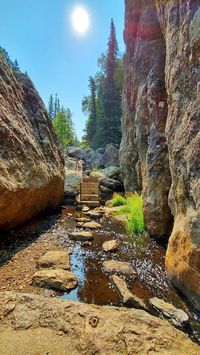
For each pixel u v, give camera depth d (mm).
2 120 6105
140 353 2221
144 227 7449
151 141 7234
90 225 8188
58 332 2426
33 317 2619
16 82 8570
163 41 8031
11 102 7297
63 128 46000
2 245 5719
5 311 2680
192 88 4102
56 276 4117
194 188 3564
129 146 13164
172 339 2463
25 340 2305
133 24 11797
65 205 12727
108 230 7855
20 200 6445
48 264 4742
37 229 7473
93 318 2639
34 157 7559
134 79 11164
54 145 10711
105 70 35125
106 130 31844
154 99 7277
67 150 35500
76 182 14883
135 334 2459
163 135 6781
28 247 5801
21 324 2510
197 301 3381
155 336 2465
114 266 4863
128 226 8016
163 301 3592
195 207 3600
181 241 3938
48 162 9070
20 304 2816
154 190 6738
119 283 4105
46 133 9750
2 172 5484
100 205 13172
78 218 9320
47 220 8961
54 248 5895
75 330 2457
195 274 3443
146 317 2783
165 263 4699
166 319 3211
